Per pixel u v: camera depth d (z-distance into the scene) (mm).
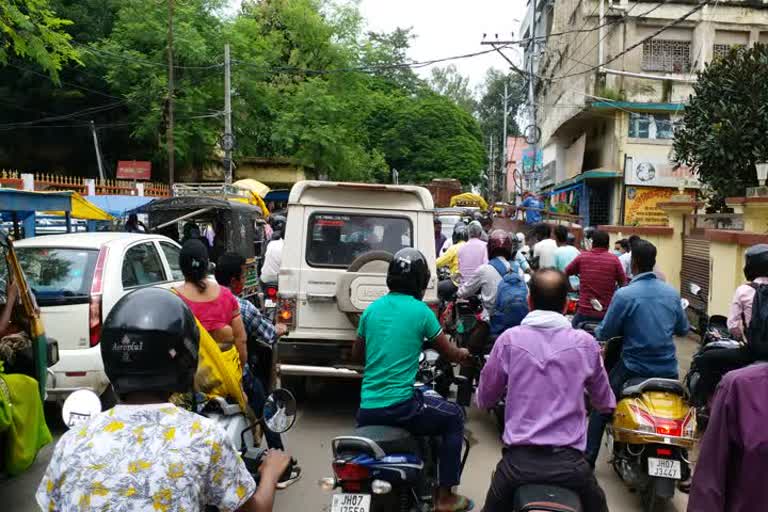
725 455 2443
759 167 11938
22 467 4438
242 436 3729
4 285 5809
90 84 28703
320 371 6664
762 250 5324
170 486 1761
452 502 4109
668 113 22922
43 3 9211
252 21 32562
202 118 28922
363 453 3535
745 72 12711
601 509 3229
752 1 22297
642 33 22797
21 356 5094
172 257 8242
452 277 8070
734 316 5684
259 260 17609
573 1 26562
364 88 36781
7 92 27500
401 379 3896
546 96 35906
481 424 6820
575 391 3254
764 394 2400
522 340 3359
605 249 6949
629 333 4906
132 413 1852
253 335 5012
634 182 23047
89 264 6484
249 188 24688
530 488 3068
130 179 25234
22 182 16203
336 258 6992
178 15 28672
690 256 13102
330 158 33750
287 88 34000
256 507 2020
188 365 1990
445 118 49375
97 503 1728
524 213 23047
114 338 1902
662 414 4527
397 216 7078
